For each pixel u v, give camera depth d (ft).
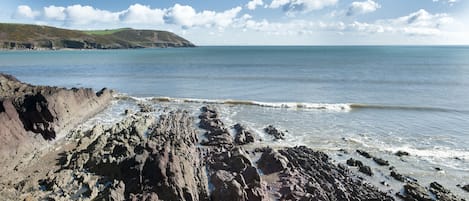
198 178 74.84
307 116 148.46
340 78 282.15
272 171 83.71
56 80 263.08
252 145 106.32
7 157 85.10
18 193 70.44
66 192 70.64
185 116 137.18
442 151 102.58
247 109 161.79
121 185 69.36
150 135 107.24
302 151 97.76
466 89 224.74
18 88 131.44
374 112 157.89
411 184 77.77
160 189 66.28
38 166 86.22
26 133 97.96
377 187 77.71
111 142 93.40
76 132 116.78
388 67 388.37
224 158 87.15
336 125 133.39
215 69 360.89
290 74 313.53
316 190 72.84
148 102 177.47
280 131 120.37
